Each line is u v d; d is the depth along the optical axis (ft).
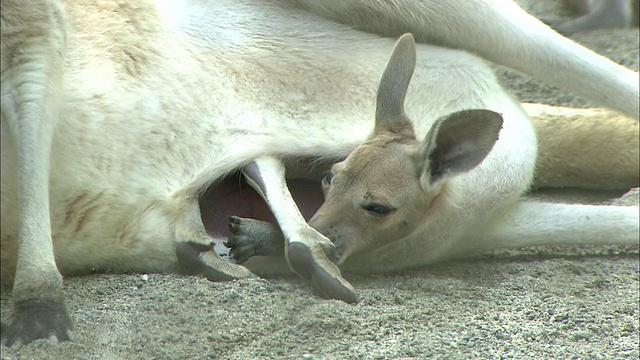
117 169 50.57
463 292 50.88
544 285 52.47
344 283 48.42
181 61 53.62
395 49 52.26
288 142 54.29
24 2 46.09
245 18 55.83
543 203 58.23
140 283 49.75
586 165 64.80
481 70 57.82
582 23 90.12
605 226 57.57
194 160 52.90
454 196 53.06
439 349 44.21
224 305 47.14
